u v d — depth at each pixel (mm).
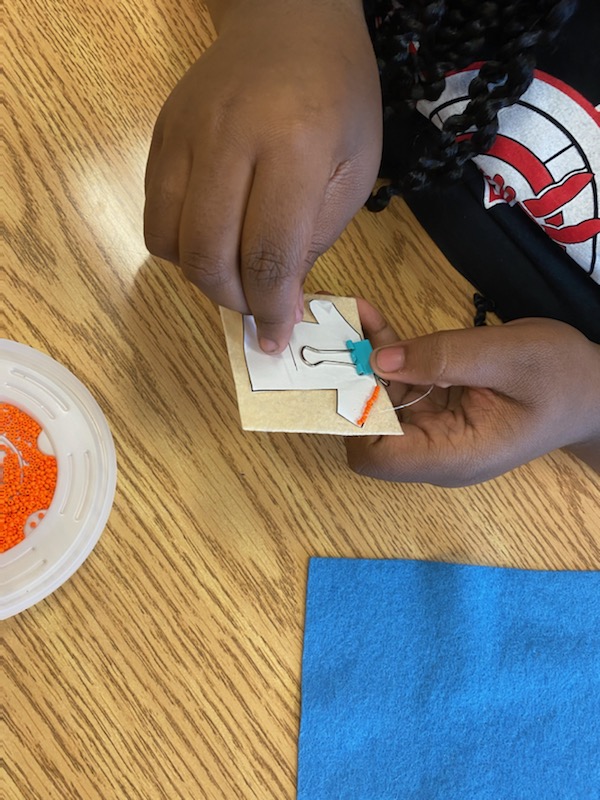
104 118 499
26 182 480
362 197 379
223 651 465
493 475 491
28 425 461
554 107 439
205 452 484
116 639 452
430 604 502
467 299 541
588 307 513
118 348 481
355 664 482
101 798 435
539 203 472
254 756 458
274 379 406
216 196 313
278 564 485
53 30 499
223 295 344
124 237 491
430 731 481
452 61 430
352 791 462
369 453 481
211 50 357
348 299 475
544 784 484
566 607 518
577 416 473
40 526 453
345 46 360
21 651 439
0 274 470
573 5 387
